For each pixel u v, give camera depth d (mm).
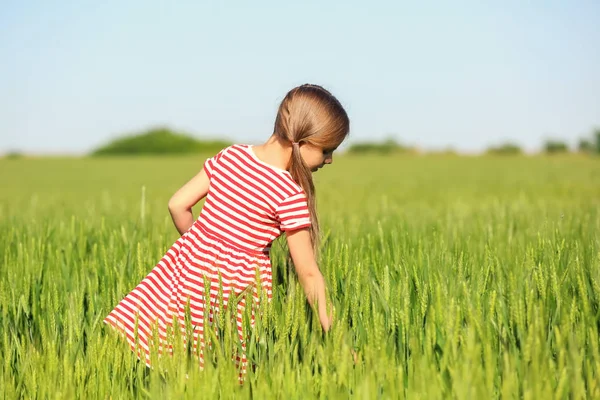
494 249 4125
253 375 2807
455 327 2582
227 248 3084
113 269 3777
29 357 2955
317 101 3043
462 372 2467
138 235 4828
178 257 3178
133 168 40469
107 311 3436
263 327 2885
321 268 3416
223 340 2951
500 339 2791
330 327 2951
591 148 55000
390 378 2449
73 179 28000
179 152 73688
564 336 2562
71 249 4625
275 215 3051
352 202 12102
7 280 4109
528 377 2451
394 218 6613
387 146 69062
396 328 2963
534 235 4945
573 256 3617
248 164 3125
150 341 2906
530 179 21406
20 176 31344
